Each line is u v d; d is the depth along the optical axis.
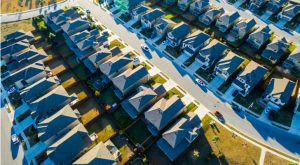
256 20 90.06
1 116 62.25
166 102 59.00
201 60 72.38
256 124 58.75
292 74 69.38
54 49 79.44
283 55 74.75
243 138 56.03
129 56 72.50
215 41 75.69
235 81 66.12
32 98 62.47
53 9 97.88
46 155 53.97
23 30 86.81
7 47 75.62
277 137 56.16
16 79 66.31
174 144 51.72
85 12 95.69
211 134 56.91
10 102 65.44
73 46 78.56
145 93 60.12
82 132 53.12
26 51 74.25
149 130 57.31
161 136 56.03
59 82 68.19
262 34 76.25
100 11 96.19
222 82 68.25
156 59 75.62
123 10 94.19
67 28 82.50
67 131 55.97
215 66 69.38
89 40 76.00
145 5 96.88
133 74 64.31
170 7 96.25
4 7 99.69
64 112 56.38
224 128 58.06
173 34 78.31
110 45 80.75
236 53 76.69
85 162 46.88
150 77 69.75
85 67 73.06
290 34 83.31
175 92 66.19
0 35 85.88
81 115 60.75
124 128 58.00
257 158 52.50
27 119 61.31
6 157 54.41
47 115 59.59
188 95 65.44
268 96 61.25
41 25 88.81
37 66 68.88
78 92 66.38
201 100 64.19
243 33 80.00
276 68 70.75
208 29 83.44
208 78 69.44
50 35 80.19
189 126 54.78
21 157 54.19
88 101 63.91
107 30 86.94
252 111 61.31
